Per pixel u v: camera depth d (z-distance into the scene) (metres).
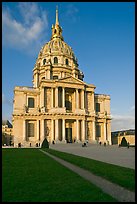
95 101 113.31
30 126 101.06
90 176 17.62
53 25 142.25
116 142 119.25
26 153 43.50
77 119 101.88
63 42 134.75
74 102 107.06
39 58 130.25
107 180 15.83
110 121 113.25
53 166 23.44
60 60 125.62
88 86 109.25
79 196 11.56
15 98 102.75
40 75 125.88
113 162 28.00
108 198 11.17
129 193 12.27
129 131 112.50
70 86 104.19
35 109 103.62
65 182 15.05
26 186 13.84
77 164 24.42
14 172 19.23
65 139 98.81
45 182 15.04
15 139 98.06
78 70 128.50
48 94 103.12
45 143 74.38
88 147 76.75
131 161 29.31
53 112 99.06
